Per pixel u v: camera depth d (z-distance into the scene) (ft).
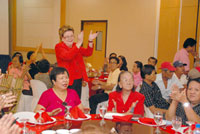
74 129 5.57
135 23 24.09
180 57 18.70
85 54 11.30
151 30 23.24
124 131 5.57
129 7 24.39
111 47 25.59
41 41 29.27
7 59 18.54
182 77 14.26
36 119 6.07
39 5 29.12
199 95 7.23
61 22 27.99
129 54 24.52
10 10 30.14
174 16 21.90
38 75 12.23
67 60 10.59
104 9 25.89
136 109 8.38
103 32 26.23
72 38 10.62
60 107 7.83
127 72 8.34
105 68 21.04
